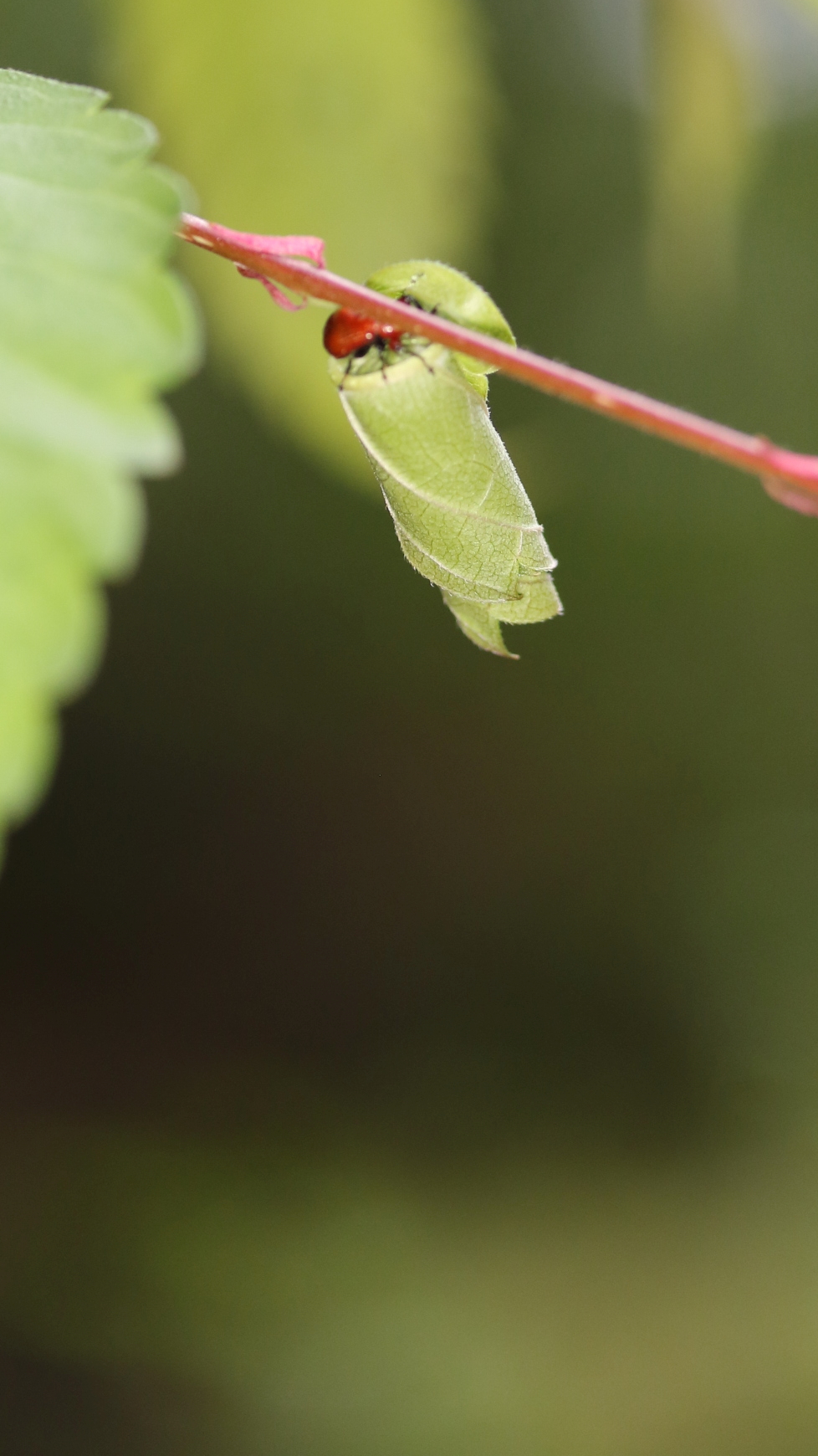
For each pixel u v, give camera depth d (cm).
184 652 275
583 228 213
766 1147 217
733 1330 167
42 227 29
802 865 252
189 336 28
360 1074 248
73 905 277
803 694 266
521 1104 234
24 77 29
